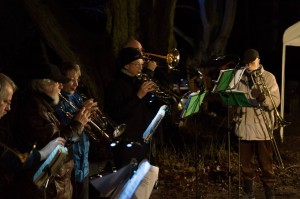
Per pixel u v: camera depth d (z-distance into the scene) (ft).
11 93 10.32
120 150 15.55
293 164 25.50
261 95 17.97
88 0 38.78
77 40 25.38
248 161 19.16
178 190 21.47
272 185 18.88
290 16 52.13
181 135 27.76
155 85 15.47
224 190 21.50
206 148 26.58
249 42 51.39
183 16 50.16
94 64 25.59
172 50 17.74
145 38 26.91
